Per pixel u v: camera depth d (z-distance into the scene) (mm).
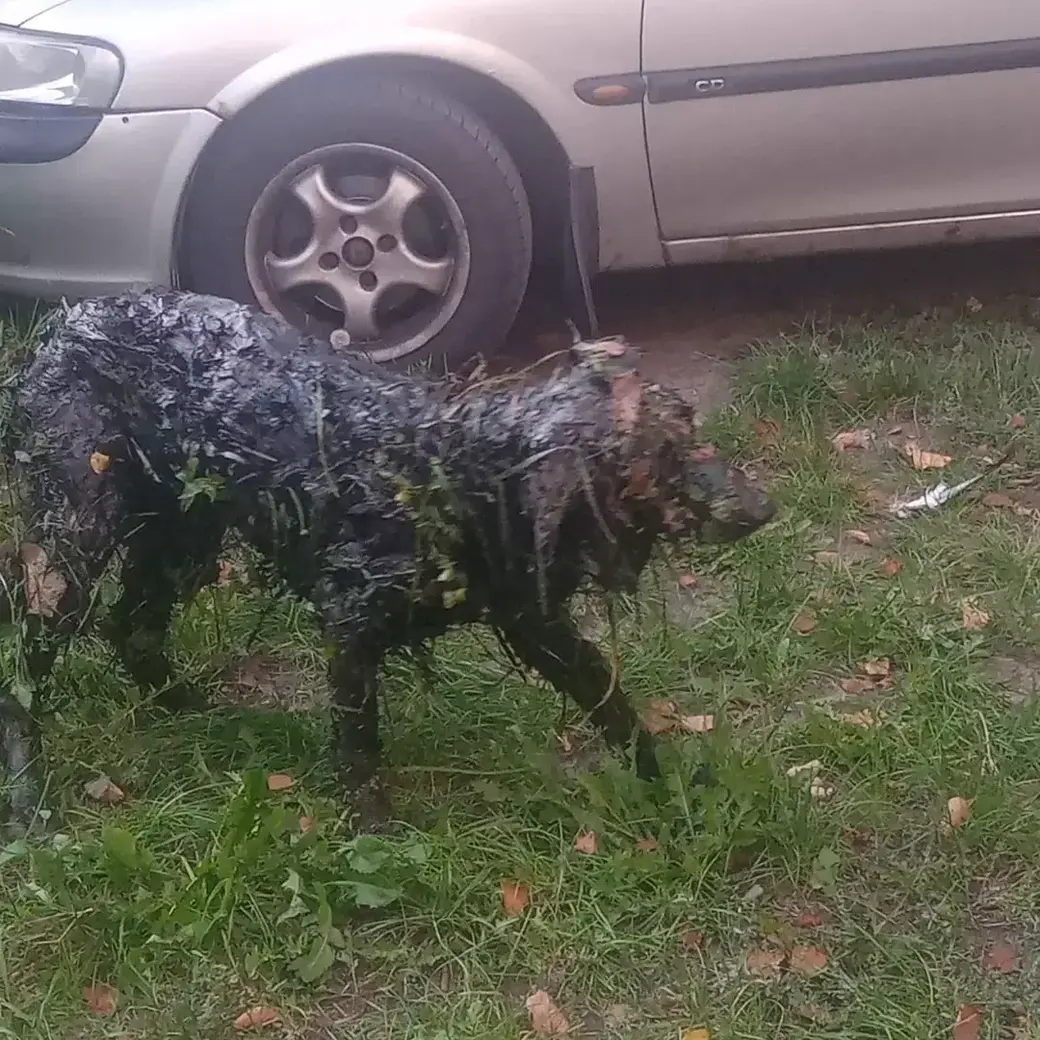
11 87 3816
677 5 3861
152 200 3865
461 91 3941
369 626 2828
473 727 3154
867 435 3934
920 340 4230
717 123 3939
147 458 2908
